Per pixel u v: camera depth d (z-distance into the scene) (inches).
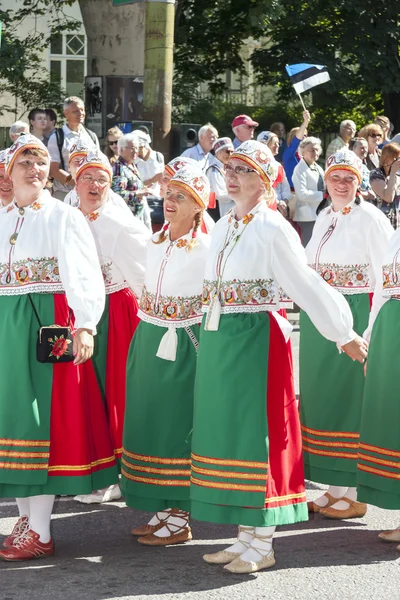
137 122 527.2
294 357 419.5
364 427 231.1
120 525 244.7
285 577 205.8
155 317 227.1
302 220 496.1
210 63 909.8
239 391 204.4
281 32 869.8
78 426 214.7
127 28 680.4
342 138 535.5
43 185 217.0
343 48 852.6
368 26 852.6
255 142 212.1
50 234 214.7
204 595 195.2
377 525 245.1
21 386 211.0
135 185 386.9
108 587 199.2
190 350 225.5
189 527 234.1
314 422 250.4
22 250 214.1
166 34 553.9
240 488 203.6
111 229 255.8
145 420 225.8
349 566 213.0
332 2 833.5
